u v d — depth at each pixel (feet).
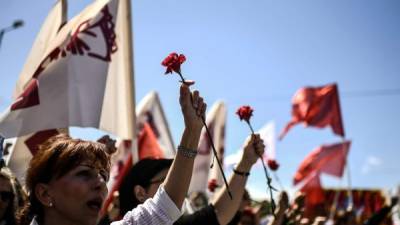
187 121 7.55
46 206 6.96
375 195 43.62
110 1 15.28
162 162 10.62
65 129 13.87
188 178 7.55
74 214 6.77
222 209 10.55
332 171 35.29
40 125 13.37
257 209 20.77
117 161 18.81
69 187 6.76
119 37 15.39
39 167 7.00
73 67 14.11
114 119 14.85
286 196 13.96
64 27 14.42
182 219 10.30
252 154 11.02
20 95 13.48
